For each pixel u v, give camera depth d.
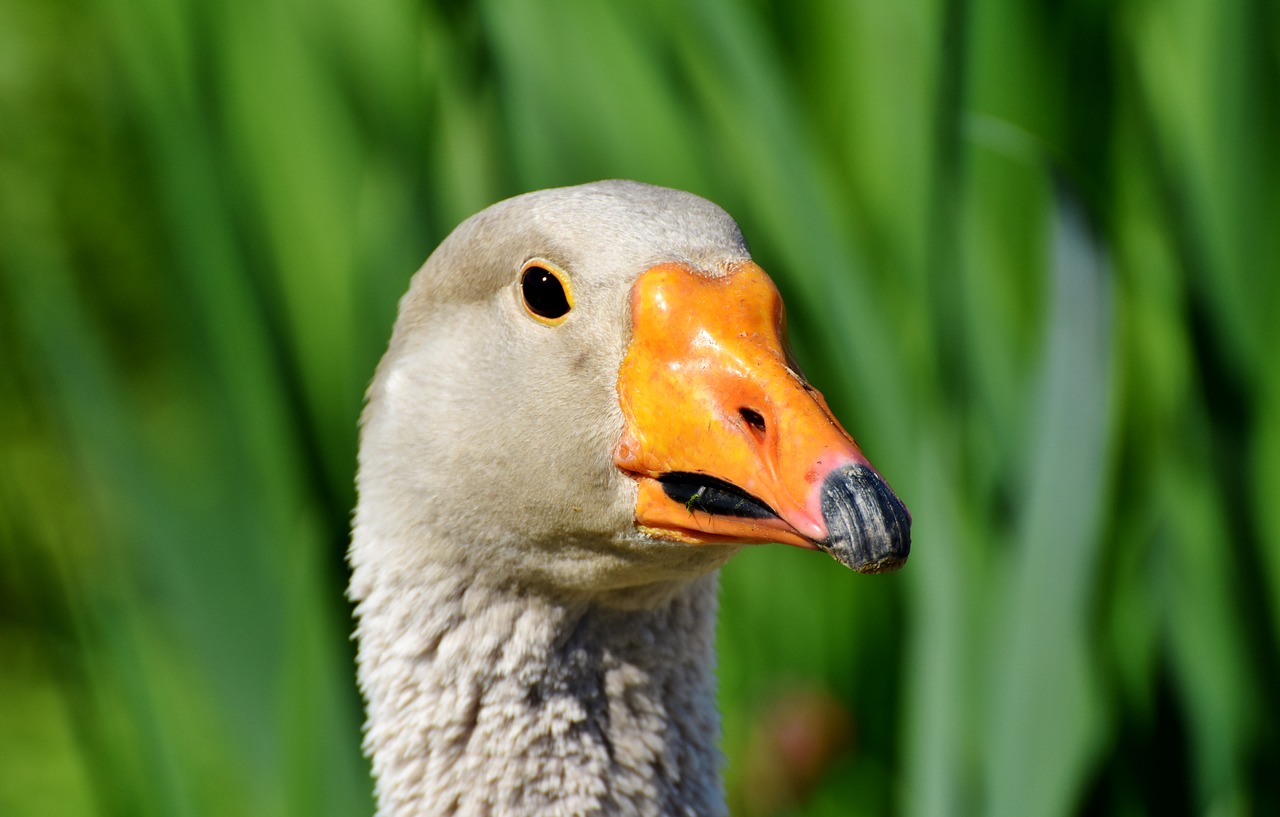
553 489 5.60
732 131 9.32
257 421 8.89
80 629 8.64
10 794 13.72
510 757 5.95
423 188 8.38
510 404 5.69
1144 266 8.83
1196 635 8.17
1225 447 7.91
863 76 10.04
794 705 9.31
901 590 9.81
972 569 7.71
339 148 10.21
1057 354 7.01
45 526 9.25
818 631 10.09
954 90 7.04
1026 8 8.80
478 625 5.97
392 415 6.17
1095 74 9.00
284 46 10.30
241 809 9.84
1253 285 7.99
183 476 9.55
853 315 8.03
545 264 5.63
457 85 8.82
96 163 18.12
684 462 5.18
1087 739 7.30
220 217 9.19
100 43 12.78
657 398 5.27
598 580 5.76
